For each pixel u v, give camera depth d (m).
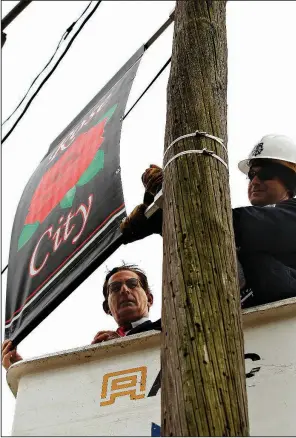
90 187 4.63
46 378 4.11
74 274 4.34
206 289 2.94
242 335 2.92
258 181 4.62
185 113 3.73
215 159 3.51
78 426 3.83
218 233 3.17
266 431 3.52
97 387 3.97
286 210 4.28
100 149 4.75
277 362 3.74
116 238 4.21
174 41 4.27
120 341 4.07
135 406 3.83
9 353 4.50
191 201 3.27
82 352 4.10
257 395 3.65
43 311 4.40
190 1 4.43
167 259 3.12
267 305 3.90
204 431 2.52
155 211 4.21
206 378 2.66
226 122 3.87
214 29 4.30
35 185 5.30
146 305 5.04
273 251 4.14
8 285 4.83
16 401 4.05
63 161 5.15
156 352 4.00
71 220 4.64
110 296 5.06
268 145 4.68
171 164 3.51
